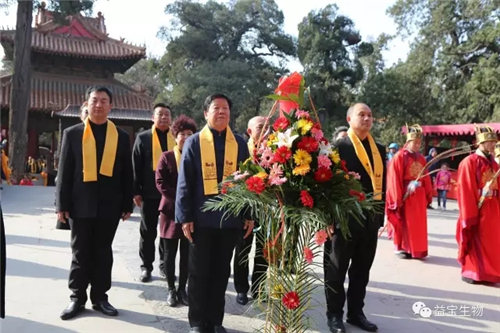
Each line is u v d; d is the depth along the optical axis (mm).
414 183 6508
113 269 5477
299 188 2723
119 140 4035
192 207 3557
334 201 2746
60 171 3824
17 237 6953
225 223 3510
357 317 3992
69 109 16344
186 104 32438
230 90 30969
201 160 3551
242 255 4484
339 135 4691
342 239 3771
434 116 29938
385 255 6996
